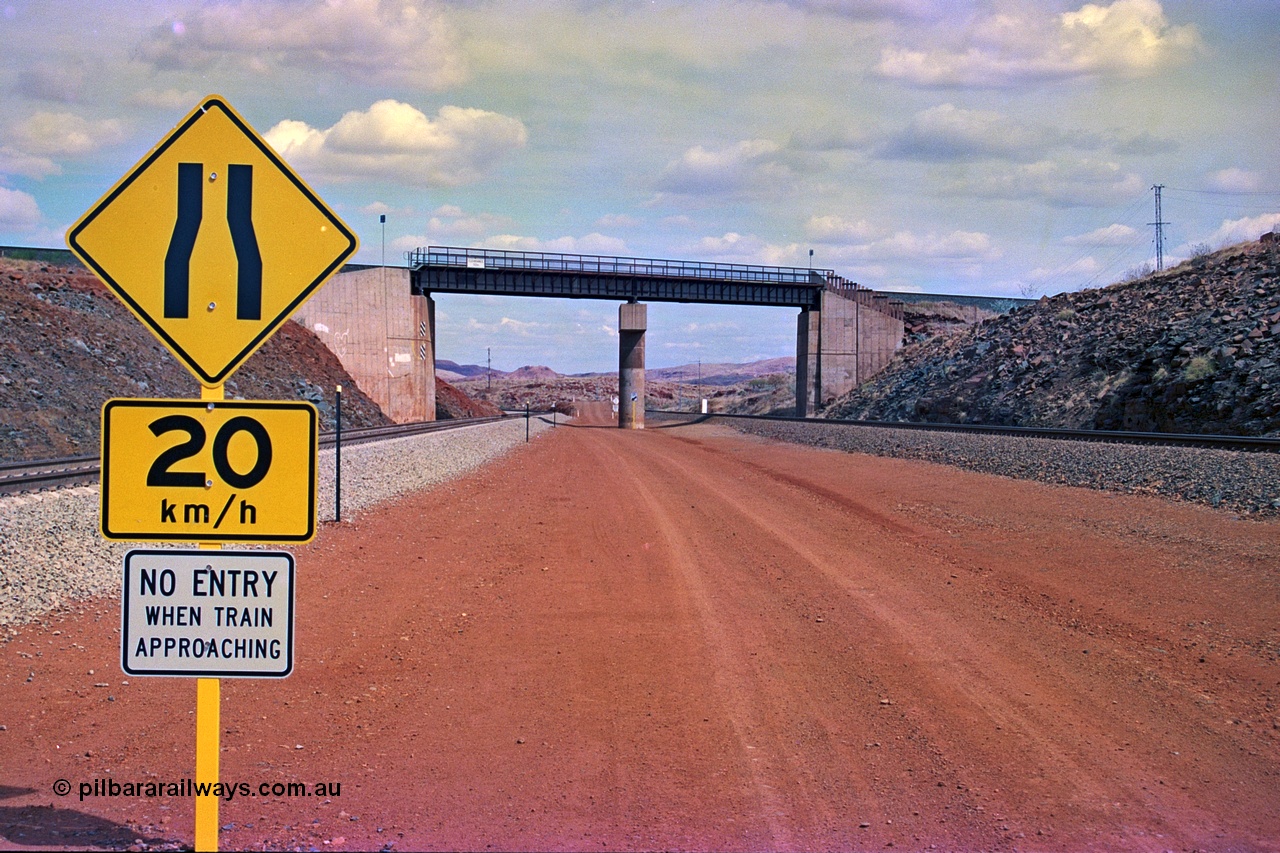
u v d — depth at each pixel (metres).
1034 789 5.72
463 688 7.52
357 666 8.06
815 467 30.98
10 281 37.69
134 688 7.34
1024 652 8.69
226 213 3.91
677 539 15.32
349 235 3.93
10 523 11.89
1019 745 6.42
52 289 39.16
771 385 143.38
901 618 9.95
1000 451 27.80
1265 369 28.44
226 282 3.90
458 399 94.31
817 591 11.29
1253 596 10.84
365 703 7.13
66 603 9.79
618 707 7.11
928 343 70.25
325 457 23.36
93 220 3.87
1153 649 8.81
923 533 16.02
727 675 7.93
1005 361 47.16
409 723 6.71
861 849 4.93
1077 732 6.68
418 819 5.16
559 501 20.91
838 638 9.14
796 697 7.38
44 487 15.62
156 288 3.89
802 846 4.95
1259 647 8.84
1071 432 29.34
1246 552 13.13
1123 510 17.42
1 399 28.12
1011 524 16.67
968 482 23.80
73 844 4.68
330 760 6.00
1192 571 12.26
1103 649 8.80
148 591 3.85
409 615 9.91
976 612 10.23
